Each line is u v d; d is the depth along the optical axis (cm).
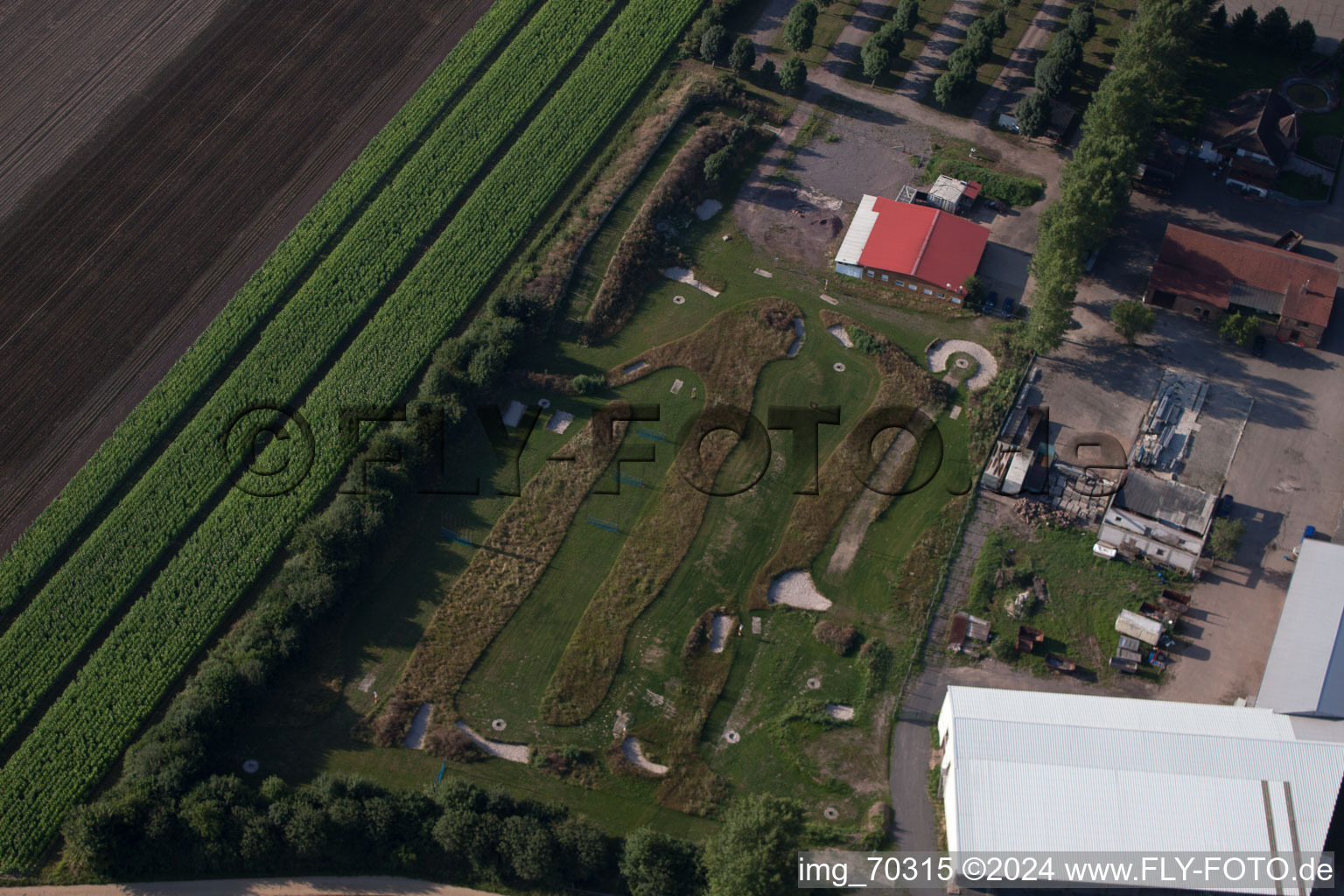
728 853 8688
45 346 12256
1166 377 11906
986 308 12469
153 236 13112
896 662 10250
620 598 10625
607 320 12469
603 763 9800
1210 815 8862
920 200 13338
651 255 12925
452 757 9831
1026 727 9225
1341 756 9081
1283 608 10138
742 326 12438
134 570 10744
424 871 9269
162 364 12175
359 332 12500
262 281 12788
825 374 12075
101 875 9162
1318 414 11669
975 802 8962
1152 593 10556
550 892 9175
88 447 11594
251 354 12225
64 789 9519
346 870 9250
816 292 12725
